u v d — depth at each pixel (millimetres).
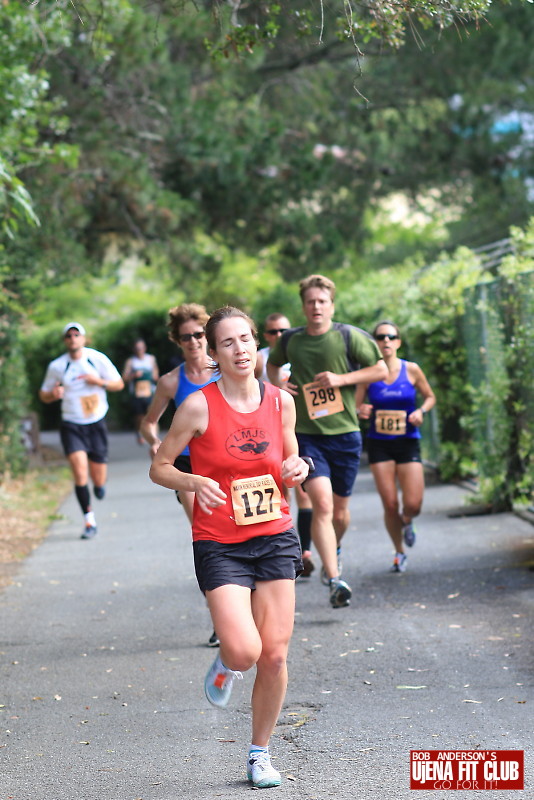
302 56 65188
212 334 12445
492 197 78438
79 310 111312
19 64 32094
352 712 14570
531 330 27938
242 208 62375
